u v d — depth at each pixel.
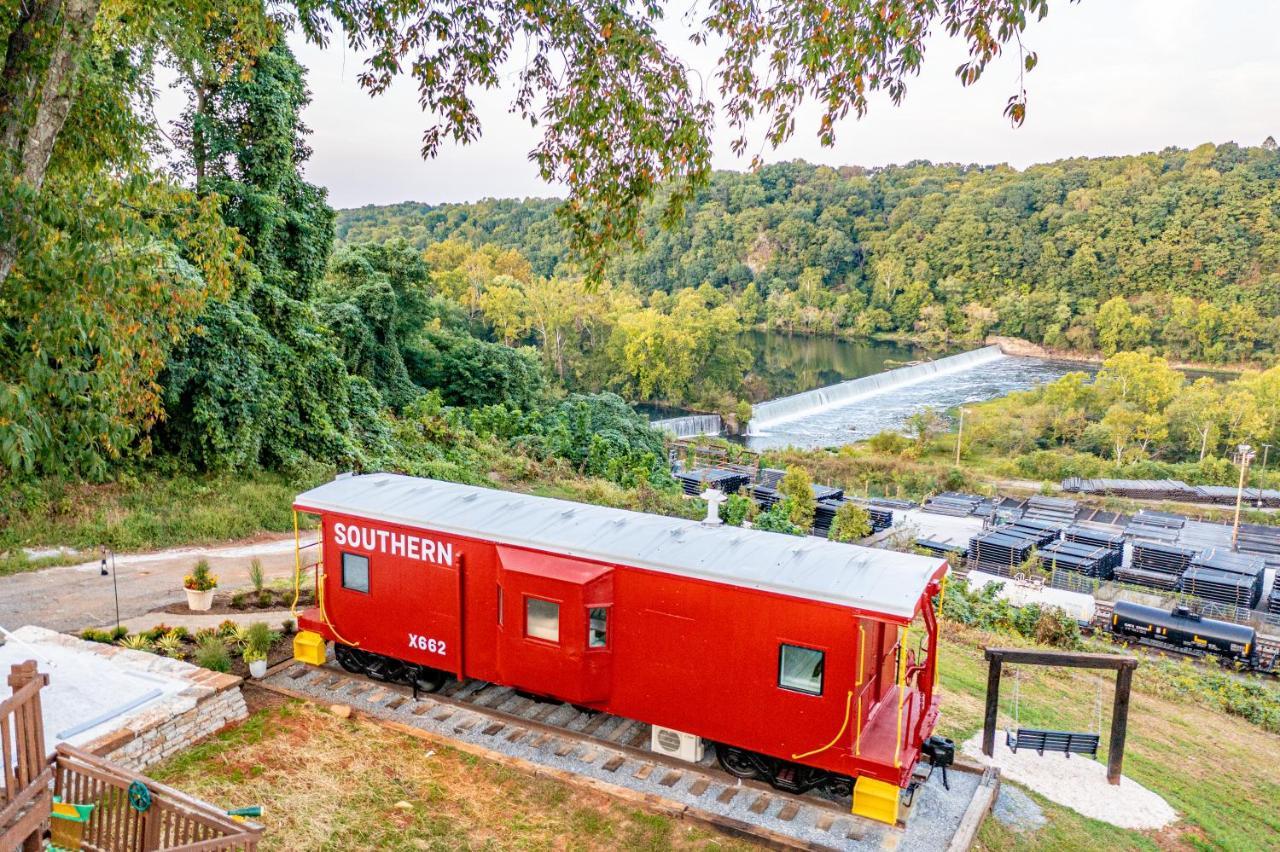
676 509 33.47
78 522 20.17
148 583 17.44
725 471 47.25
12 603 15.70
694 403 113.88
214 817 7.20
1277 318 138.50
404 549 12.38
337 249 54.31
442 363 52.53
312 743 11.27
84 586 16.94
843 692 9.74
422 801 10.20
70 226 10.50
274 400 26.70
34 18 9.52
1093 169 195.12
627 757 11.30
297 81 30.52
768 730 10.25
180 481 23.45
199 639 13.92
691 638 10.58
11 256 9.52
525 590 11.27
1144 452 88.81
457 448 37.19
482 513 12.37
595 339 115.62
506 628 11.55
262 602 16.42
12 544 18.72
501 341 104.56
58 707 10.26
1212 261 150.50
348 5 11.86
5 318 15.26
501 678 11.77
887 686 11.07
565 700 11.33
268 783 10.23
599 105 12.12
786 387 129.75
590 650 11.04
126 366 12.54
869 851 9.46
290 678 13.16
